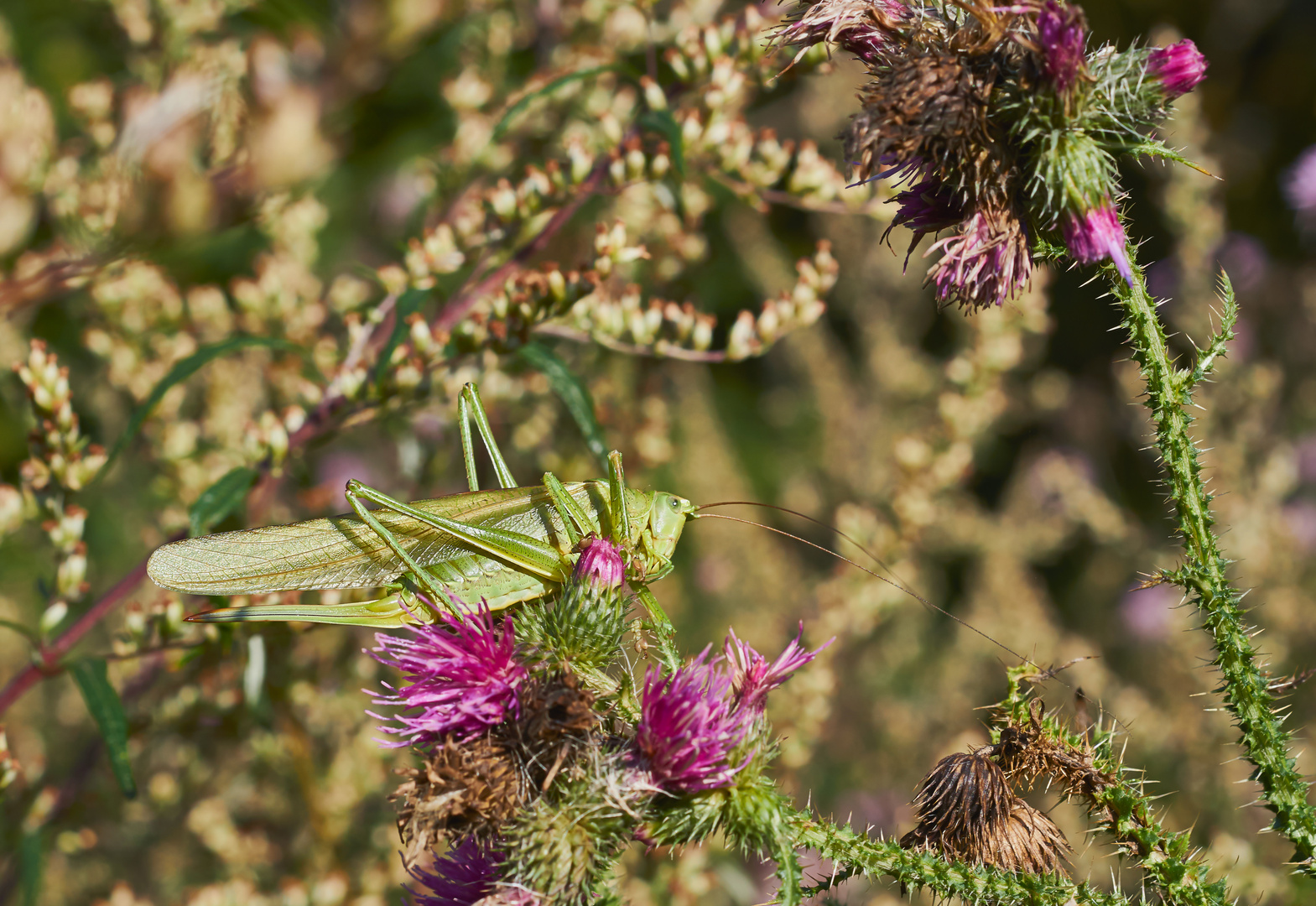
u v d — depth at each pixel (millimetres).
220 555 401
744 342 426
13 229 383
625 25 455
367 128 448
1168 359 377
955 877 370
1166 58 375
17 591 480
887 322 684
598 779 370
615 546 389
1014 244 376
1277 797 374
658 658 380
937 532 625
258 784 458
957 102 373
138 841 457
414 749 375
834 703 575
